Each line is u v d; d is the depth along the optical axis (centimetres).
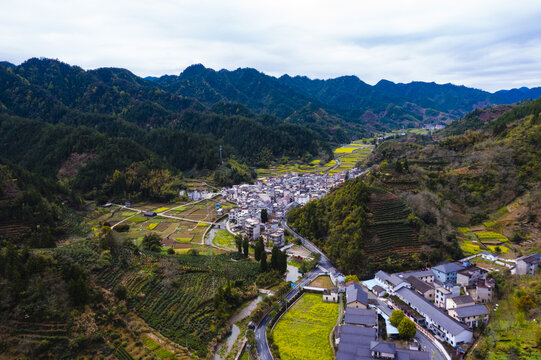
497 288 11088
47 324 8512
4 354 7694
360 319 9750
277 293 12094
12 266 9200
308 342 9550
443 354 8688
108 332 9038
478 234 15388
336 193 18362
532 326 8744
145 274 11681
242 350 9281
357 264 13175
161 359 8538
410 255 13462
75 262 10731
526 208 15338
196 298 11150
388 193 16262
